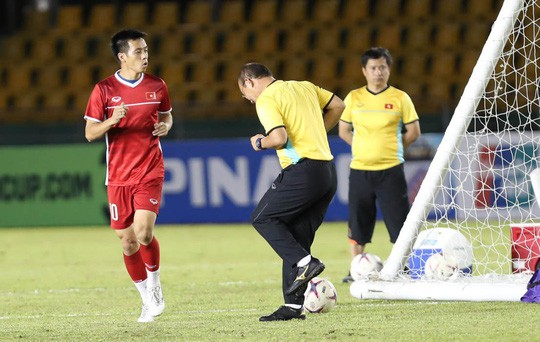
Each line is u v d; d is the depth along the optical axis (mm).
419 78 72125
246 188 61938
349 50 74812
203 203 62719
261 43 76875
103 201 64562
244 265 40031
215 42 77875
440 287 25641
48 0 82625
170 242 52250
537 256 27219
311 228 22984
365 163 31750
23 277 37844
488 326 21250
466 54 72438
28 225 65500
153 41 78812
